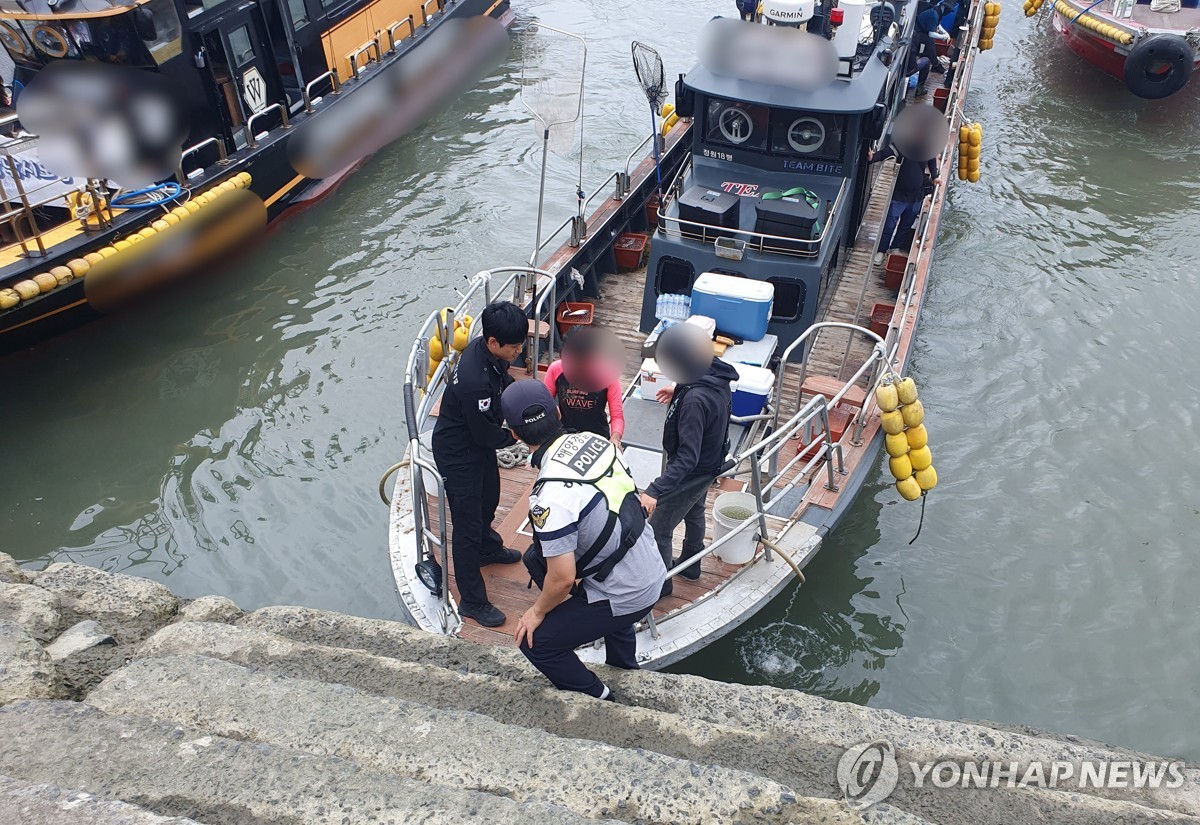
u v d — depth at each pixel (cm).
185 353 1029
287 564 780
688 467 458
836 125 816
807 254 786
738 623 558
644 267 1038
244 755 294
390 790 281
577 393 534
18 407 949
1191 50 1566
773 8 802
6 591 422
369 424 937
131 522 823
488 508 570
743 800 299
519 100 1630
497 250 1227
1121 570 765
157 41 1041
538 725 359
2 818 252
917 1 1258
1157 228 1277
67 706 318
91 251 980
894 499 831
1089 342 1043
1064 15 1800
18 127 1020
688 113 872
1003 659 691
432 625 554
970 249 1218
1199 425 919
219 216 1122
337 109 1343
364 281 1163
